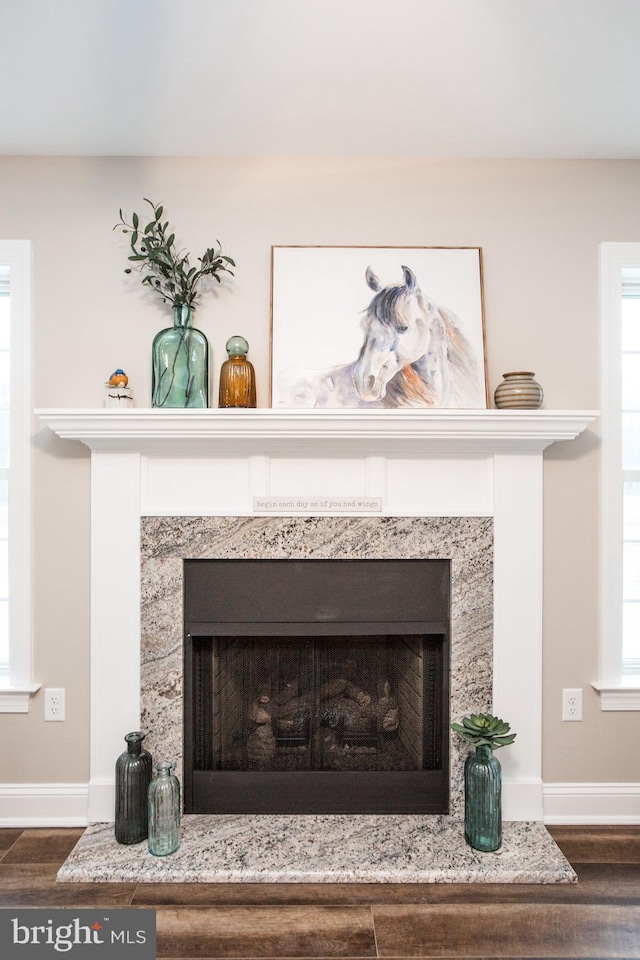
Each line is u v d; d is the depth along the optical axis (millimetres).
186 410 1867
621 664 2145
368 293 2109
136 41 1595
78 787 2100
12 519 2107
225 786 2061
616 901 1729
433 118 1924
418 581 2074
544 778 2139
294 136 2020
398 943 1572
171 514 2037
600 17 1524
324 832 1965
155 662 2051
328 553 2047
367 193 2146
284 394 2053
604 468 2143
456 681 2066
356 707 2127
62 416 1870
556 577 2141
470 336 2104
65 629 2111
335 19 1522
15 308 2102
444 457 2062
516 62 1676
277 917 1652
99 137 2020
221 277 2127
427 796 2076
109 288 2117
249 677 2113
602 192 2162
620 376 2150
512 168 2160
